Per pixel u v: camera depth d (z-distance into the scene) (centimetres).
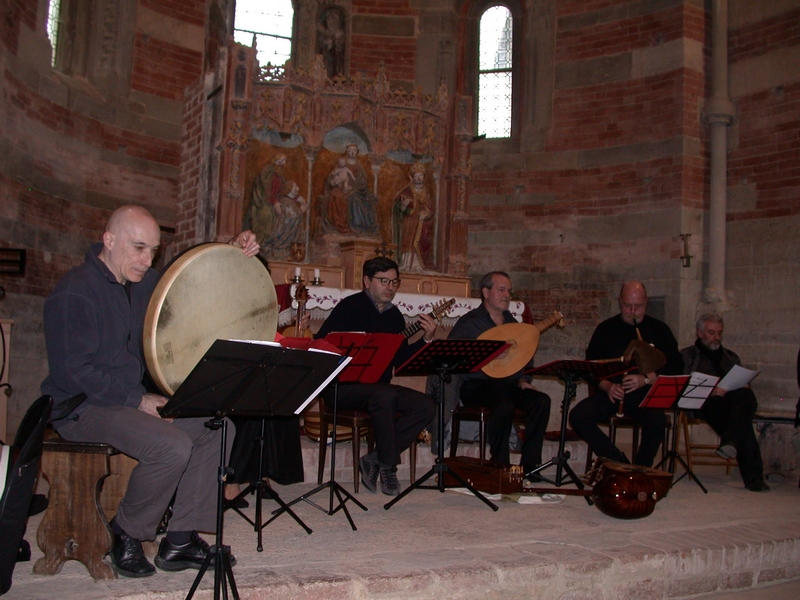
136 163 933
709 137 942
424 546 368
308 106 833
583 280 991
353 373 436
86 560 301
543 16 1053
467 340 425
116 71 923
